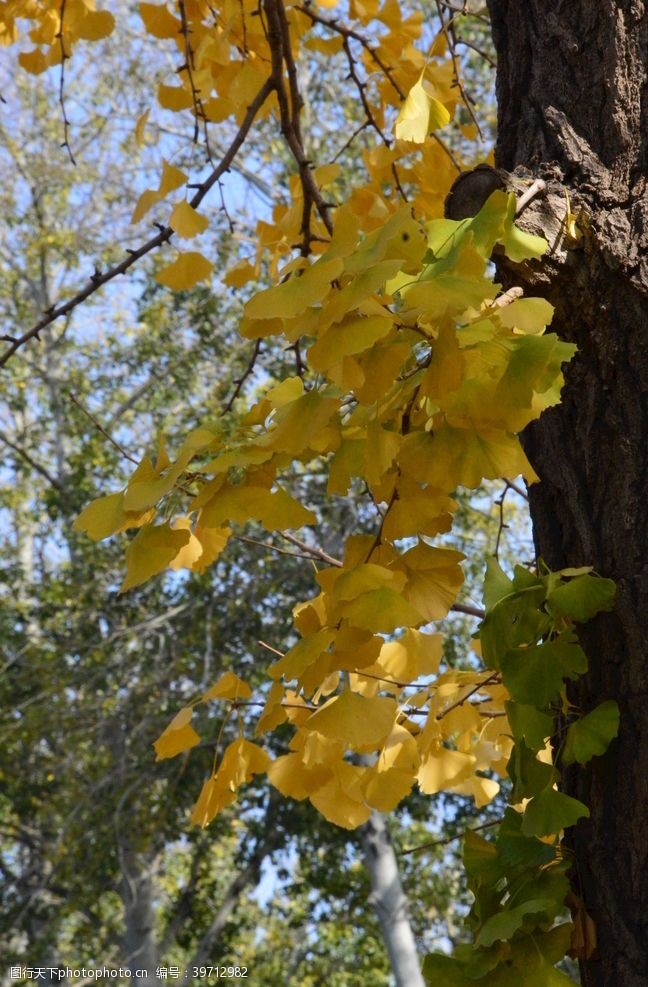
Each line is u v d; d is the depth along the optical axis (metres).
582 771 1.82
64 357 10.97
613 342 1.85
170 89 2.59
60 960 10.39
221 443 1.75
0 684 9.11
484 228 1.75
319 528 7.62
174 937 9.57
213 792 1.96
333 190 7.90
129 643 8.35
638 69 1.93
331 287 1.65
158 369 9.33
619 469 1.84
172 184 2.38
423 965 1.80
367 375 1.66
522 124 1.98
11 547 11.36
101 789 8.24
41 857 9.02
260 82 2.54
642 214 1.87
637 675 1.80
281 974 10.93
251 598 7.84
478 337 1.67
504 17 2.04
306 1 2.67
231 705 1.98
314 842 8.48
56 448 11.00
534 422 1.92
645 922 1.76
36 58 2.88
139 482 1.73
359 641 1.72
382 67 2.66
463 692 2.14
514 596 1.82
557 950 1.78
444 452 1.73
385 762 2.01
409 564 1.83
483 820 8.02
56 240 10.83
